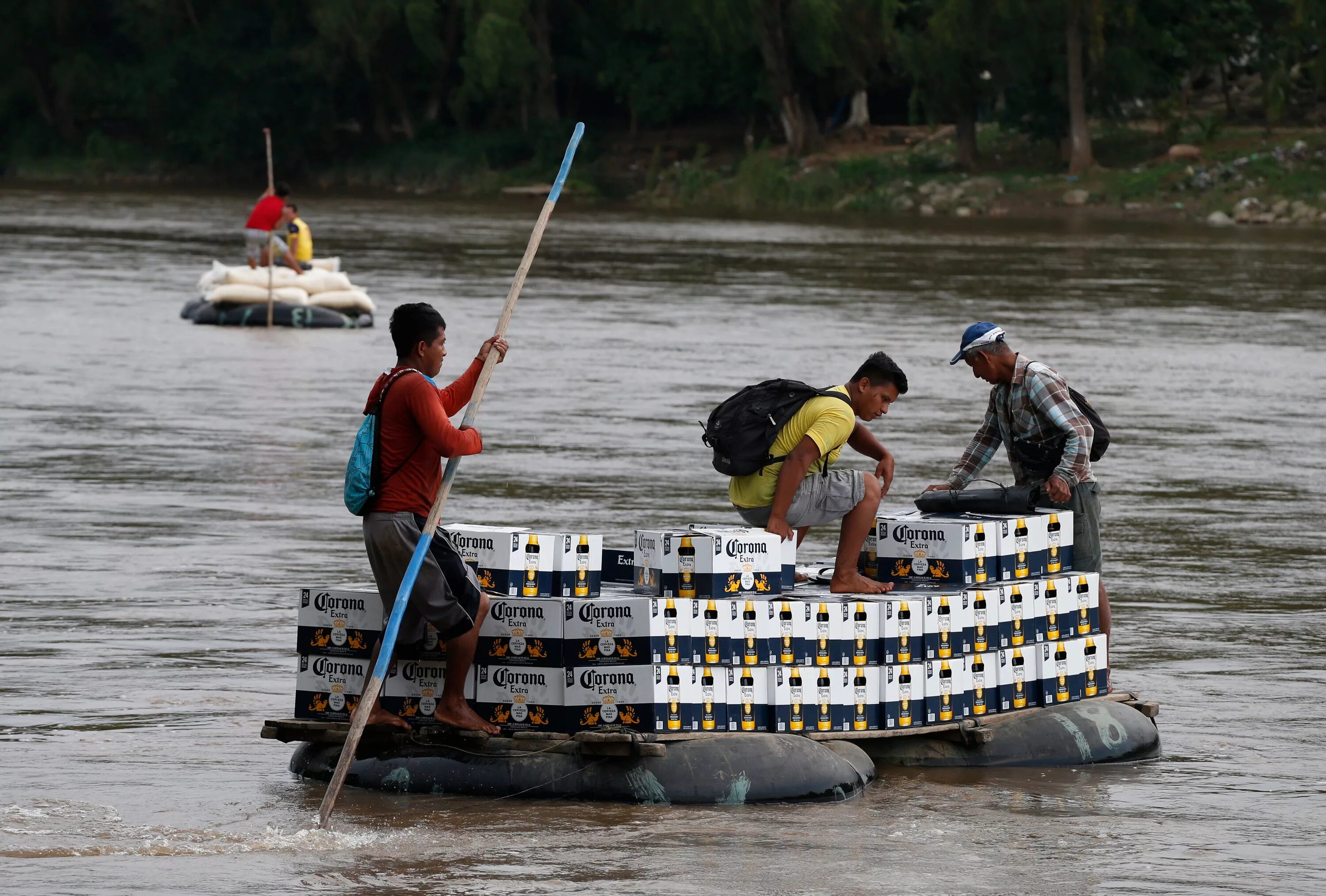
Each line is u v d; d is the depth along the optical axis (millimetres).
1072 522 27016
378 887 19375
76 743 25234
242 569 37031
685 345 83562
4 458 51125
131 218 193875
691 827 21875
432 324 23531
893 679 24625
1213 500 47625
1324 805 23250
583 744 23000
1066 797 23562
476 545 24172
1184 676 30203
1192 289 118938
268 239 92438
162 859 20312
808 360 78312
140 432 56250
